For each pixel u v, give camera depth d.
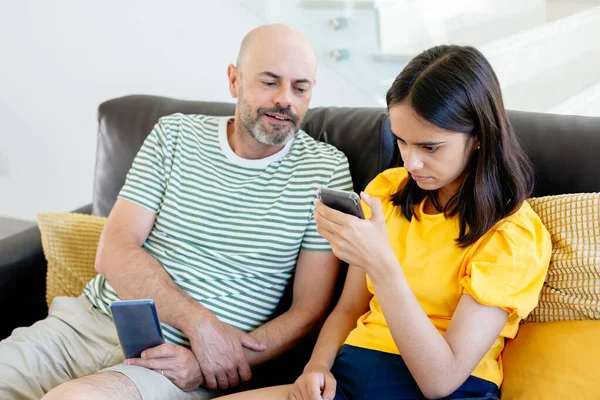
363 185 1.48
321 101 2.67
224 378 1.29
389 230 1.24
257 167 1.47
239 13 2.46
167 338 1.33
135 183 1.50
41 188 3.13
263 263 1.41
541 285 1.08
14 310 1.65
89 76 2.80
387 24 2.52
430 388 1.03
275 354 1.35
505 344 1.19
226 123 1.56
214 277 1.40
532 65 2.28
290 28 1.45
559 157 1.27
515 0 2.25
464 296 1.07
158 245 1.48
